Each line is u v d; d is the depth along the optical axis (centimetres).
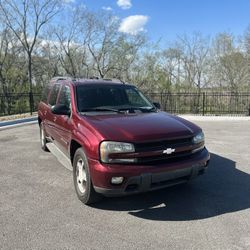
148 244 327
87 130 424
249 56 2762
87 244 327
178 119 475
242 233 349
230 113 1823
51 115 632
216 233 349
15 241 334
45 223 377
